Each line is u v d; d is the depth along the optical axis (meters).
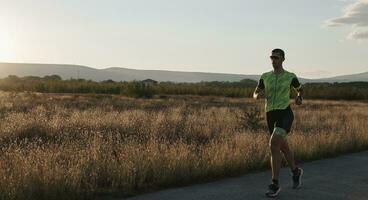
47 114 21.98
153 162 8.48
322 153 12.50
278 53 7.43
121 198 7.14
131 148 9.45
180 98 66.06
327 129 18.38
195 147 11.02
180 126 18.20
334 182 8.72
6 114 21.31
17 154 8.26
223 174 9.12
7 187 6.73
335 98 95.25
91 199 7.05
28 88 88.31
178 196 7.30
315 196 7.52
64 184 7.05
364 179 9.10
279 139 7.30
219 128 17.64
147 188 7.85
